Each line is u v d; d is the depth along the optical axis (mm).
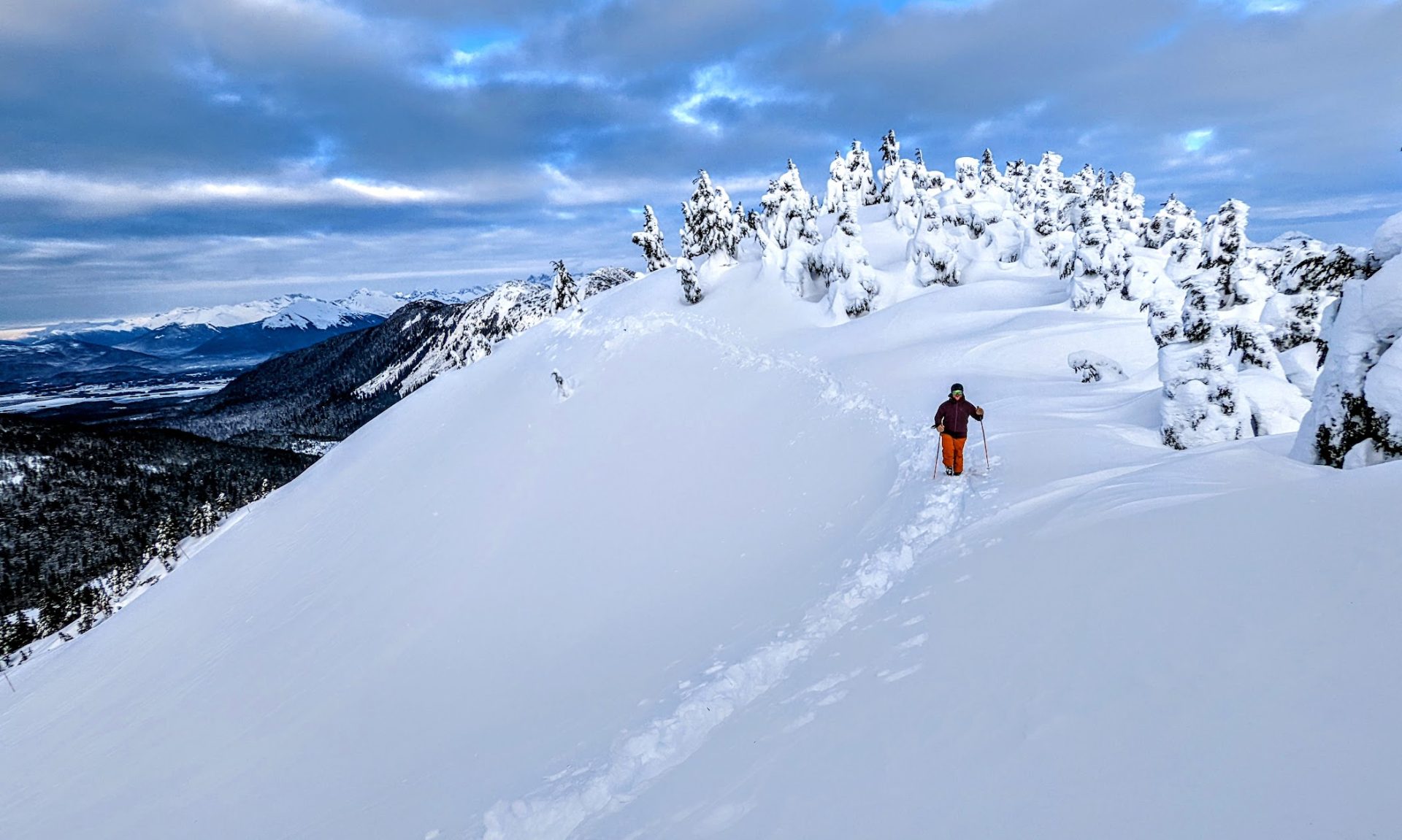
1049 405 16844
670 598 16203
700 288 44812
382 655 20016
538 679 14898
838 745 6043
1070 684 5176
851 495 16250
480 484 31609
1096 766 4191
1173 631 5168
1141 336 22828
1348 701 3717
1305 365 15016
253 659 23984
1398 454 7930
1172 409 12859
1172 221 39906
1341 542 5184
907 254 38906
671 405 31047
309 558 33844
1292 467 8812
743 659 9789
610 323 46188
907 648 7391
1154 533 6945
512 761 10930
